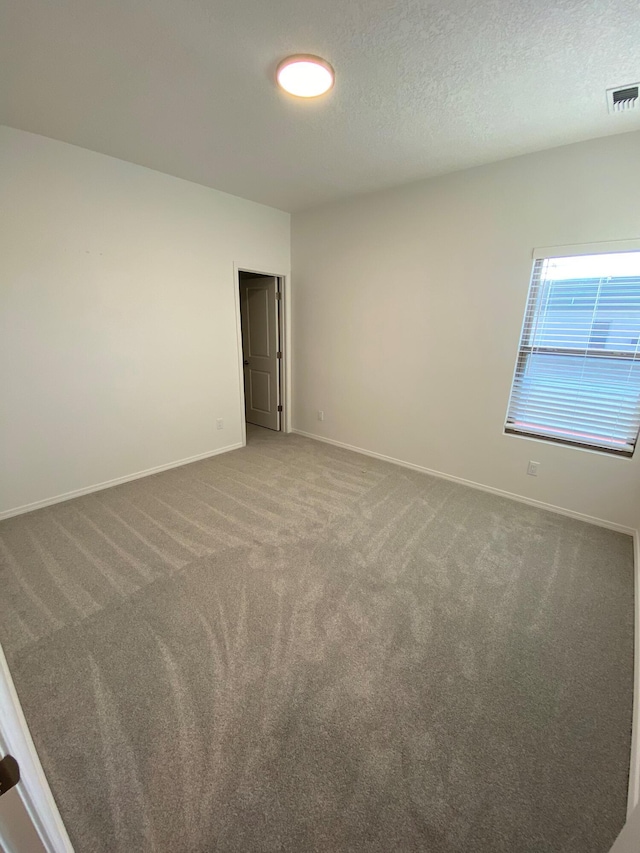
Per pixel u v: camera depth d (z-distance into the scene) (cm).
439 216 295
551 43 145
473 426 313
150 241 302
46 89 182
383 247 335
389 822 104
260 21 137
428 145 237
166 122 213
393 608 183
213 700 137
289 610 181
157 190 297
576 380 262
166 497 296
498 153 247
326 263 384
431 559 222
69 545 231
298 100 188
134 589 193
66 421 281
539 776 116
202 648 159
